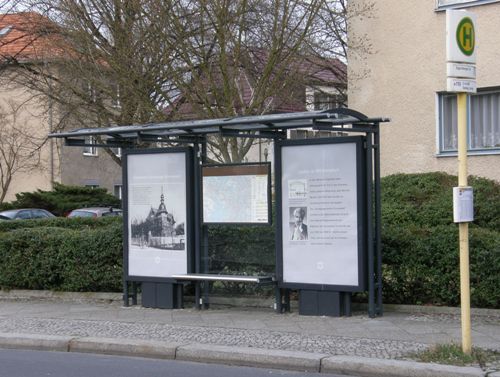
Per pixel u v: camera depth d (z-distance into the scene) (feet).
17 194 95.71
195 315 33.24
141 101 47.42
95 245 38.81
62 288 40.40
